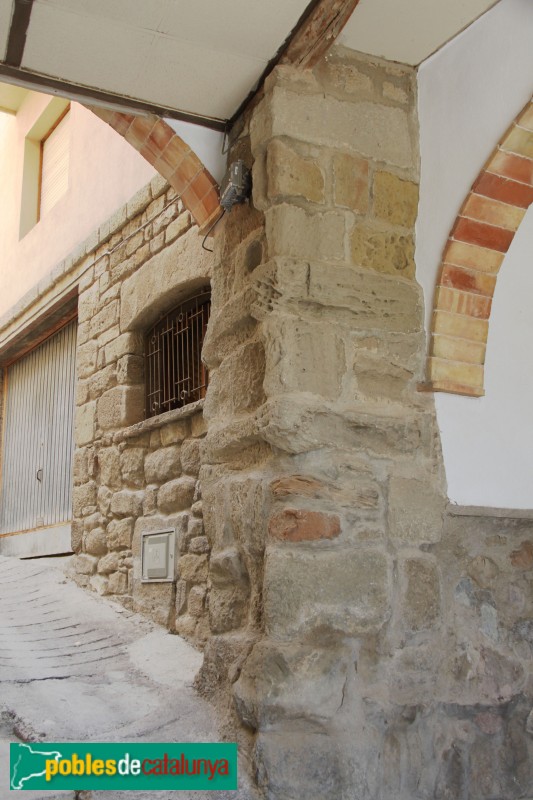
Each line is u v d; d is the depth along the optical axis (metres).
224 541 3.03
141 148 3.46
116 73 3.04
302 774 2.53
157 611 4.41
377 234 3.05
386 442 2.92
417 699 2.79
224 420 3.14
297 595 2.63
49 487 6.95
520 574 3.17
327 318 2.90
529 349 3.31
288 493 2.70
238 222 3.23
